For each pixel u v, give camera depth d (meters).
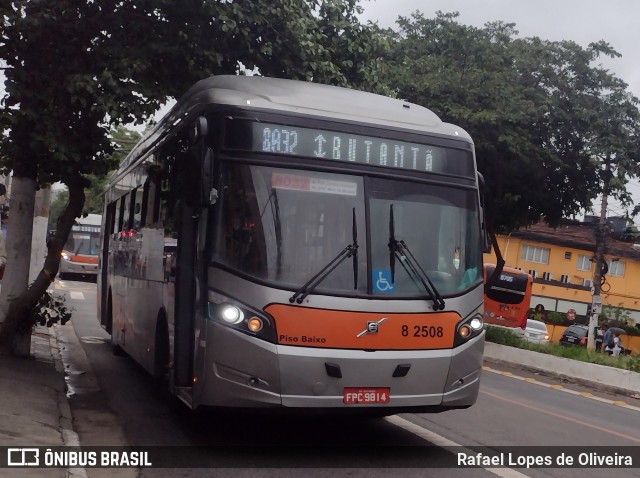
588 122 23.59
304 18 11.02
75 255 39.06
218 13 10.32
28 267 11.70
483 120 21.73
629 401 15.27
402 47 24.16
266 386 6.88
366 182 7.53
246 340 6.91
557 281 54.38
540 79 24.16
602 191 24.75
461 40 23.72
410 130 7.84
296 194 7.29
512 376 17.58
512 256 53.75
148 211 10.36
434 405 7.38
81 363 13.31
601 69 24.14
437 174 7.86
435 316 7.43
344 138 7.55
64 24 10.48
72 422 8.66
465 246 7.83
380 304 7.21
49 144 10.36
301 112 7.52
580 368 17.58
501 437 9.50
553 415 11.97
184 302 7.88
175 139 8.78
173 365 8.08
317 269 7.15
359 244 7.32
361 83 12.39
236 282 7.02
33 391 9.42
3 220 21.53
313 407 6.94
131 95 10.29
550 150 23.88
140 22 10.61
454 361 7.48
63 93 10.54
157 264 9.43
